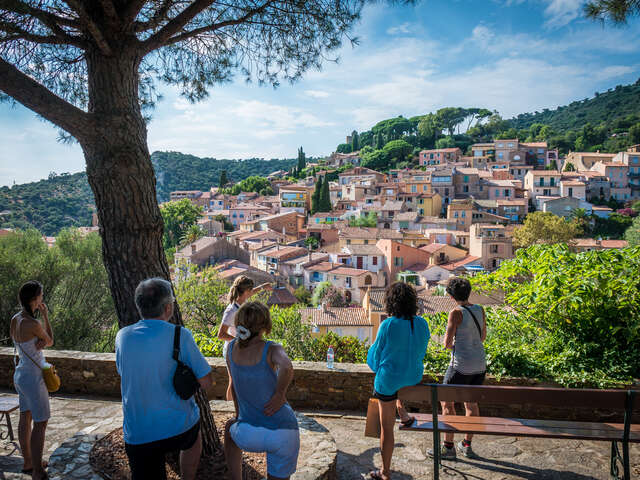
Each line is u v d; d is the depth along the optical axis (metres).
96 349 17.11
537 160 111.56
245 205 105.62
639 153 85.62
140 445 2.44
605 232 71.00
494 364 5.33
